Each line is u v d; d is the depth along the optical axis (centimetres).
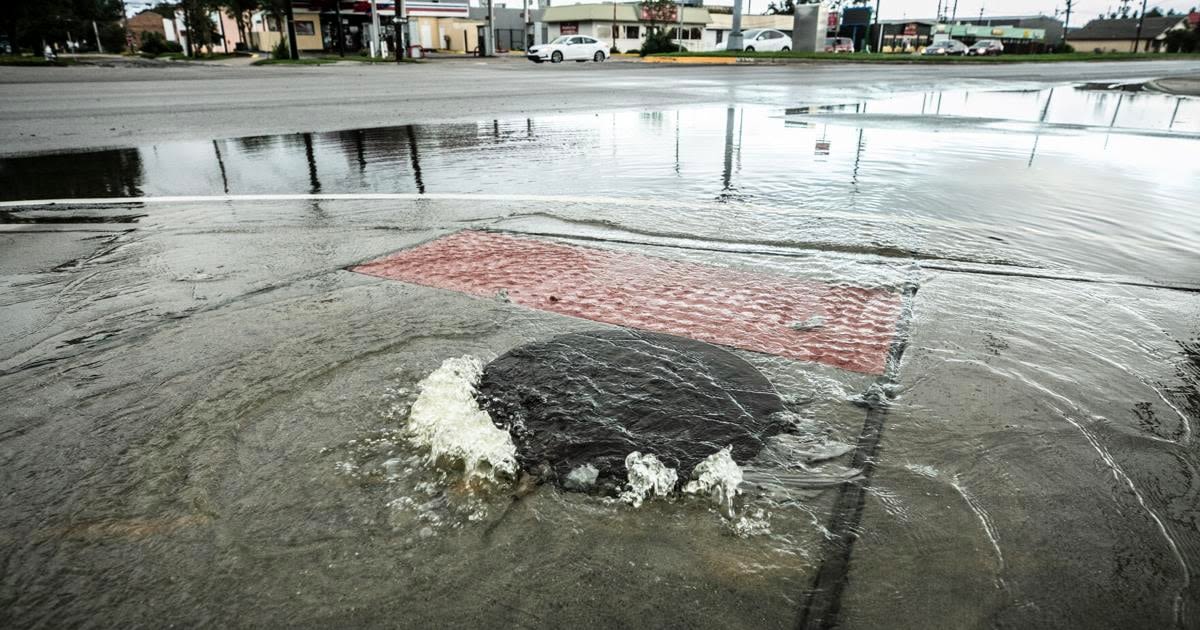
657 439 166
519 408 179
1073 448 168
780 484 151
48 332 239
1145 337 233
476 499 146
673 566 129
